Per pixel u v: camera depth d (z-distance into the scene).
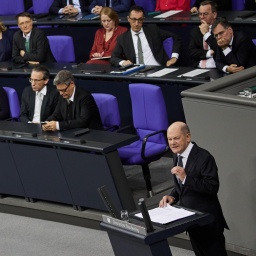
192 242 9.59
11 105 14.20
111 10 16.41
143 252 8.62
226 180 10.27
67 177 12.08
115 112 13.11
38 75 13.57
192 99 10.23
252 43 14.04
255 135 9.74
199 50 15.31
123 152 12.70
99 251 11.55
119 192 11.55
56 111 13.06
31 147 12.26
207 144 10.30
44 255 11.62
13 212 13.06
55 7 19.20
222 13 16.69
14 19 19.16
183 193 9.47
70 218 12.40
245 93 10.27
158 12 17.70
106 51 16.44
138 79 14.38
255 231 10.23
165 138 12.91
